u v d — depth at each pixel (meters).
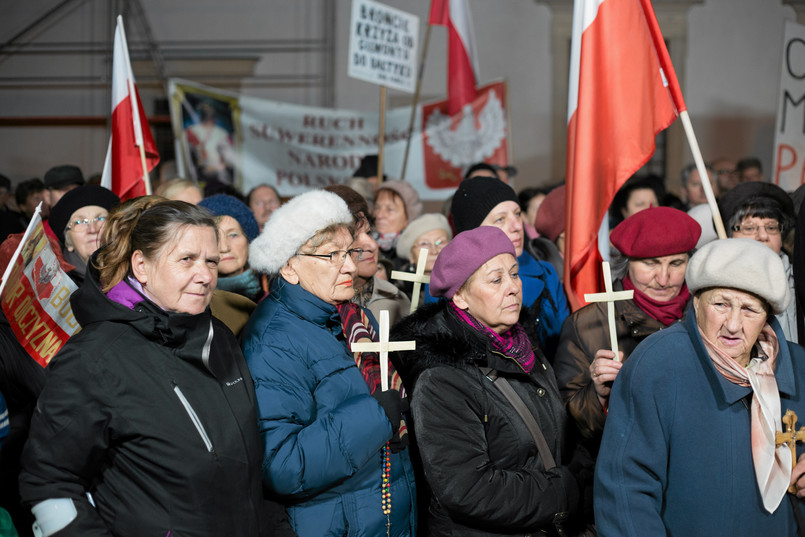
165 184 3.80
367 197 4.62
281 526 1.96
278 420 1.93
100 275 1.84
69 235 2.87
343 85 10.66
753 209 2.99
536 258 3.56
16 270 2.08
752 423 1.81
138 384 1.72
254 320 2.10
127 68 3.58
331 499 2.00
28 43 10.62
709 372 1.83
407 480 2.13
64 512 1.66
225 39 10.70
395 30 5.85
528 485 2.02
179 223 1.81
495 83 7.91
